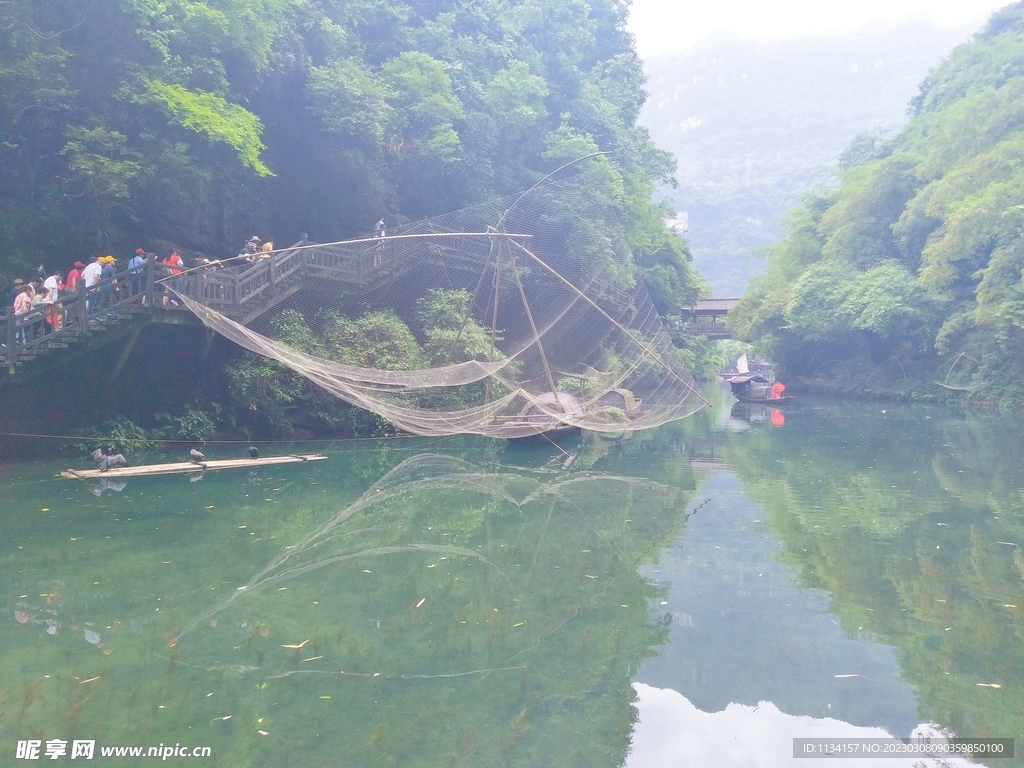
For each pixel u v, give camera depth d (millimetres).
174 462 14828
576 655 6488
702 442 21703
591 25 37938
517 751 4949
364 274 16406
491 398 18078
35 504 11352
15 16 14836
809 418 28984
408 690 5793
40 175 16406
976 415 28125
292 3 21266
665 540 10352
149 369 16672
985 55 41188
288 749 4879
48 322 13625
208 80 17766
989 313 27453
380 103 21609
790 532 10695
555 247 16359
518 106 26578
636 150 35781
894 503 12578
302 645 6590
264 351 13555
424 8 28562
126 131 16750
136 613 7273
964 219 27000
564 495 13633
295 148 22484
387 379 15320
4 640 6570
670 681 5965
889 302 33719
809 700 5688
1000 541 10023
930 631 6988
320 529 10750
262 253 13500
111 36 16562
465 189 24297
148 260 14008
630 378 21094
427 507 12406
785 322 43188
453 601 7812
